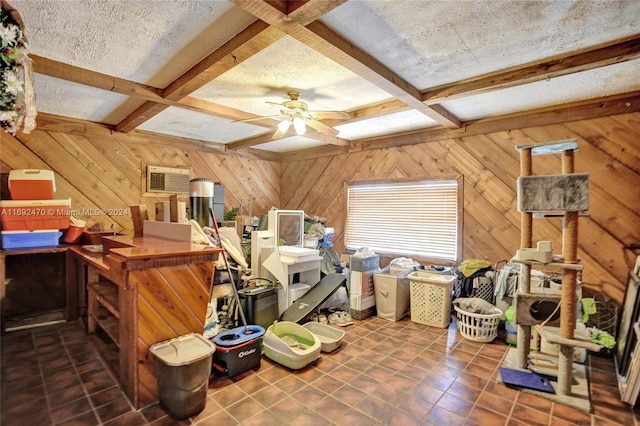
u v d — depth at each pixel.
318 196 5.49
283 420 1.89
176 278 2.18
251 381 2.32
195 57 2.25
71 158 3.83
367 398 2.12
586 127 3.12
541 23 1.84
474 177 3.82
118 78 2.54
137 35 1.96
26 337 3.05
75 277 3.51
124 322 2.14
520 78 2.40
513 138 3.54
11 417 1.89
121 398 2.09
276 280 3.47
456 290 3.67
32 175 3.21
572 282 2.22
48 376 2.36
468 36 1.98
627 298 2.73
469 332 3.10
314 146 5.51
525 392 2.22
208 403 2.05
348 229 5.11
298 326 2.88
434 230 4.21
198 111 3.21
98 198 4.03
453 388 2.26
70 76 2.33
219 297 2.99
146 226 3.21
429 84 2.70
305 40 1.87
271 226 3.90
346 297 3.92
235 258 3.36
